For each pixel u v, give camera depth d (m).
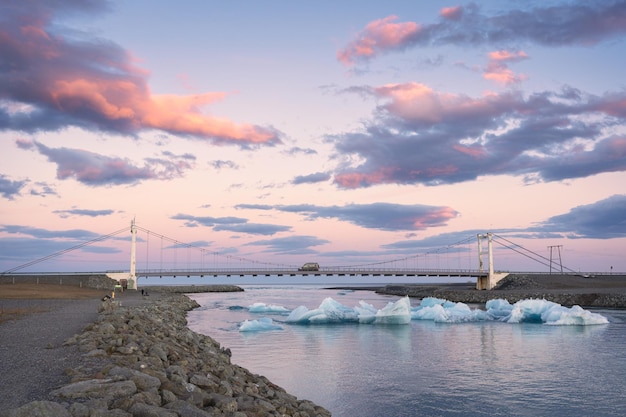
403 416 21.52
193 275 151.50
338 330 54.31
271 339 45.59
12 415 9.71
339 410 22.27
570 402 23.80
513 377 28.92
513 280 133.38
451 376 29.12
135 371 14.27
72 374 14.48
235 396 17.75
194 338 32.66
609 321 60.66
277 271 159.00
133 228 124.88
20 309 42.03
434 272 146.38
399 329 55.56
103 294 86.56
